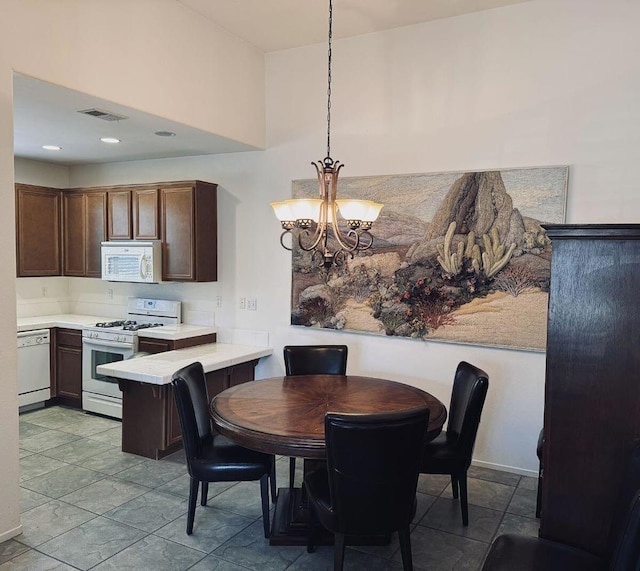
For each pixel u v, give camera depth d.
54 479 3.40
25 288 5.44
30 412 4.87
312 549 2.59
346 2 3.46
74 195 5.22
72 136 4.05
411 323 3.86
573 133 3.31
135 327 4.74
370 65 3.97
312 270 4.25
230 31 3.98
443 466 2.77
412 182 3.80
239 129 4.18
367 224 2.64
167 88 3.48
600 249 1.64
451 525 2.87
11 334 2.62
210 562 2.50
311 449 2.16
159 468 3.58
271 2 3.48
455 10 3.55
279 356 4.51
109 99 3.08
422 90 3.79
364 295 4.04
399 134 3.88
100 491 3.23
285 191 4.42
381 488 2.11
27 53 2.62
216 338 4.81
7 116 2.54
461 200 3.64
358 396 2.84
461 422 2.86
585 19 3.24
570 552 1.74
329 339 4.25
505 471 3.60
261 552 2.59
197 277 4.55
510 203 3.48
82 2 2.90
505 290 3.52
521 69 3.45
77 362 4.93
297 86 4.31
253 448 2.26
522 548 1.77
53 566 2.44
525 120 3.45
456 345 3.72
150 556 2.54
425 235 3.77
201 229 4.59
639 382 1.62
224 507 3.05
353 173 4.08
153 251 4.61
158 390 3.63
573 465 1.74
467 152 3.64
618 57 3.17
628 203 3.18
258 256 4.57
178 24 3.54
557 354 1.73
